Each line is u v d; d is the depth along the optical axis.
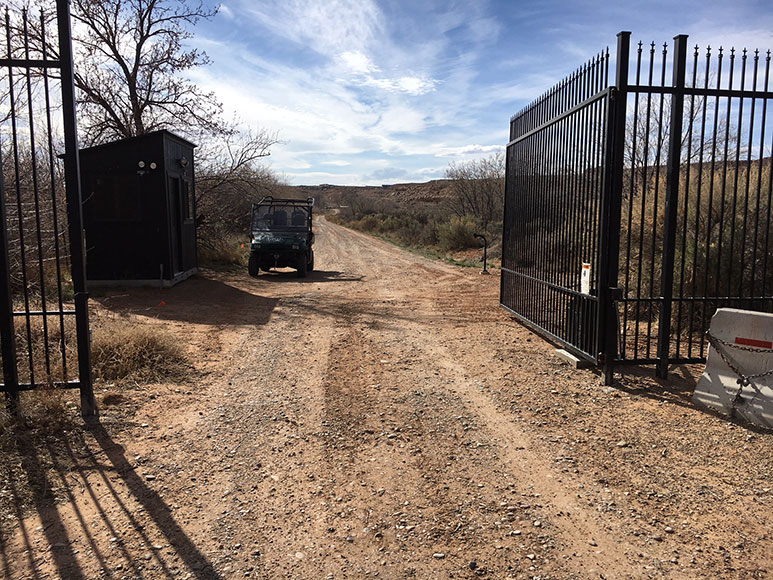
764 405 4.56
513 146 9.15
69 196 4.45
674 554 2.86
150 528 3.11
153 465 3.87
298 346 7.42
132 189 12.07
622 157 5.46
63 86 4.33
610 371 5.65
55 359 5.66
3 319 4.41
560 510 3.31
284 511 3.31
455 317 9.50
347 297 11.91
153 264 12.34
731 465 3.86
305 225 16.84
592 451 4.13
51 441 4.17
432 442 4.32
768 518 3.19
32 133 4.26
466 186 37.03
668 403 5.11
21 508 3.27
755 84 5.27
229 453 4.09
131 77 17.69
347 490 3.56
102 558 2.82
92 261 12.12
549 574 2.70
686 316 7.51
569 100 6.66
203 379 5.89
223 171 19.41
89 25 17.08
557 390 5.53
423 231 31.25
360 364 6.56
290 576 2.71
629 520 3.19
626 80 5.32
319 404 5.16
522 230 8.65
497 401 5.25
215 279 14.48
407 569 2.76
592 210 5.91
